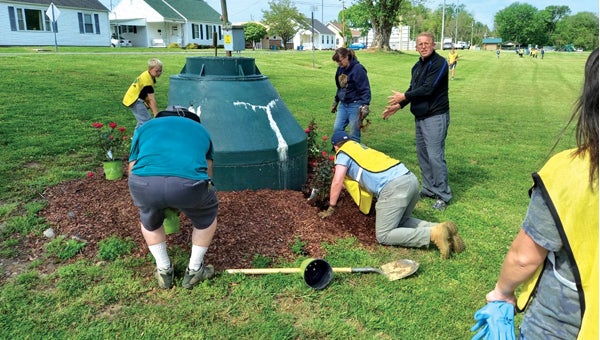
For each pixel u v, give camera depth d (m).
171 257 3.81
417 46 5.11
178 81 5.20
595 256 1.44
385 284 3.60
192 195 3.05
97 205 4.68
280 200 4.77
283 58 29.39
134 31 47.31
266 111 5.10
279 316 3.16
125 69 16.92
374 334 3.04
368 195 4.34
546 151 8.63
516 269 1.63
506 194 6.02
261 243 4.06
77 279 3.49
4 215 4.49
